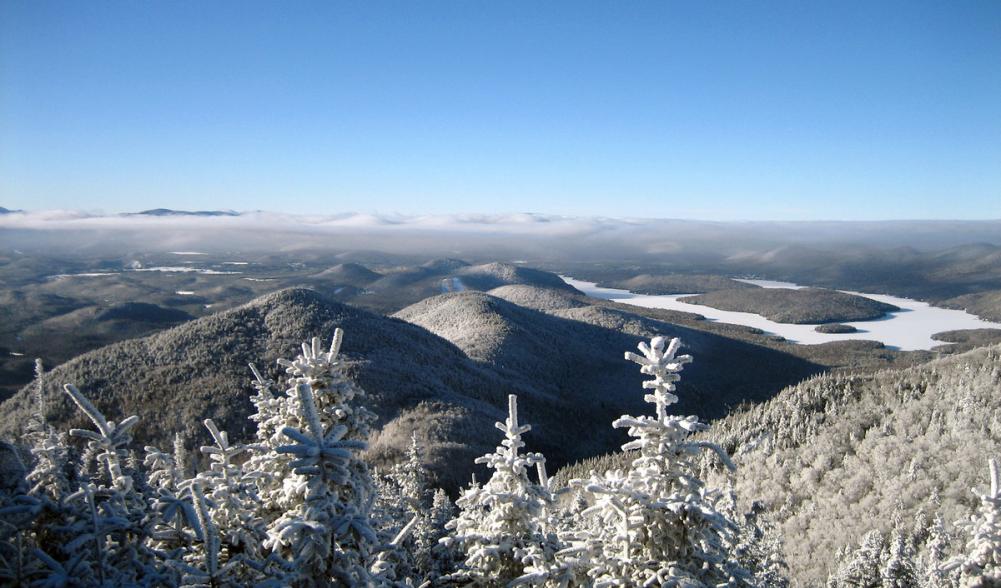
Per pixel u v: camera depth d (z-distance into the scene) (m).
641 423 11.58
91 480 12.15
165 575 10.48
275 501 14.68
